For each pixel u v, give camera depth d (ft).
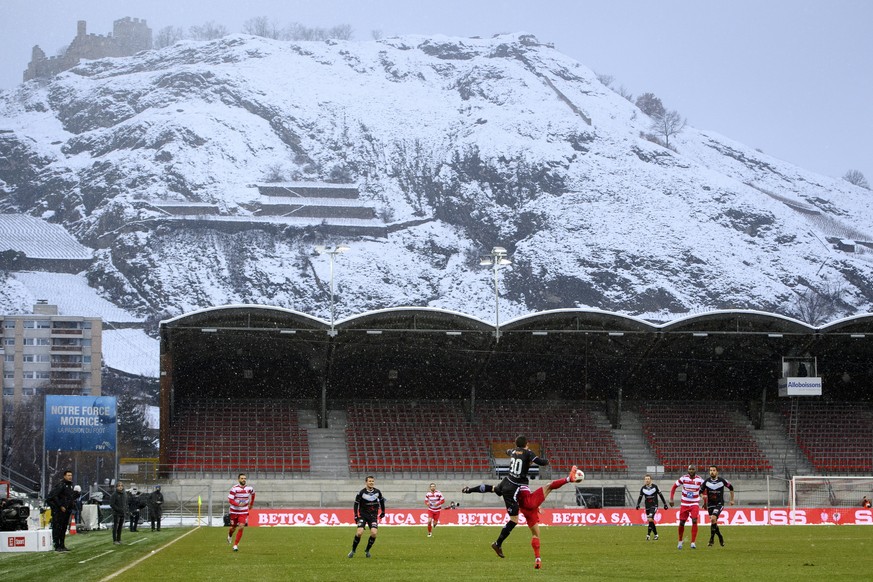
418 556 96.94
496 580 69.15
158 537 137.18
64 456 431.84
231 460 247.70
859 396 285.23
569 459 258.16
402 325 240.53
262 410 266.98
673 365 267.18
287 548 111.04
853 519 182.60
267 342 246.06
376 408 272.51
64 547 102.78
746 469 260.01
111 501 119.96
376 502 95.86
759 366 266.98
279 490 235.61
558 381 272.31
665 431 271.69
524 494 75.20
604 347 255.70
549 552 102.01
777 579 69.77
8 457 469.98
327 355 251.60
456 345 252.42
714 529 109.29
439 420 270.26
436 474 252.01
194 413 262.47
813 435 273.13
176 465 243.19
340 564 85.25
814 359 260.01
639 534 144.97
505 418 272.72
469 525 187.01
